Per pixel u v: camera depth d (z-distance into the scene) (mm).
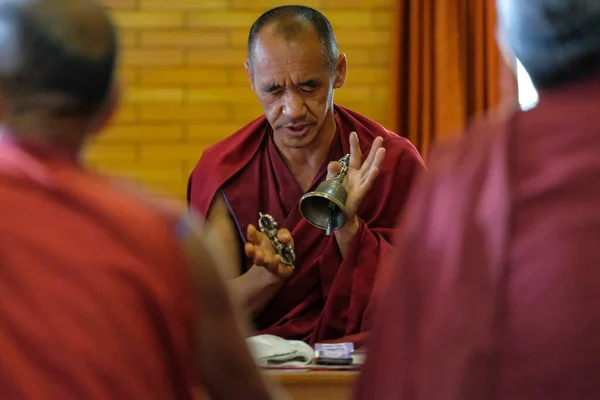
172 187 7137
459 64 7027
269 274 3791
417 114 7035
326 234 3727
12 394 1628
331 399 3051
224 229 4094
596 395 1573
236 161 4164
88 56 1872
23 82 1851
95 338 1675
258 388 2082
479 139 1788
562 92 1748
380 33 7199
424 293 1771
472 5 7070
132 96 7141
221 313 1988
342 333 3820
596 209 1619
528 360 1623
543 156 1686
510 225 1668
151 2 7160
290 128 3869
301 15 3881
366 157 4074
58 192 1752
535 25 1739
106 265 1714
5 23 1856
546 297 1618
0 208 1709
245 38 7168
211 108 7152
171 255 1804
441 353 1694
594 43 1697
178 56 7156
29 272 1682
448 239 1742
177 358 1790
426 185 1833
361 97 7191
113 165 7137
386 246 3812
